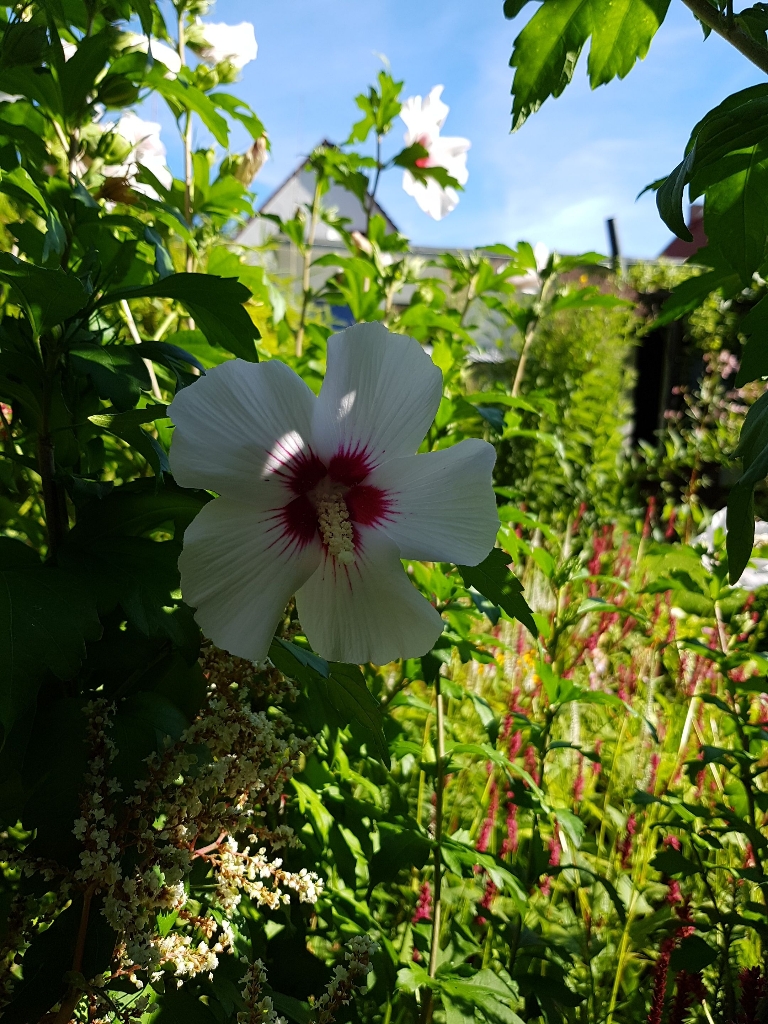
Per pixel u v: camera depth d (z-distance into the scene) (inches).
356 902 16.4
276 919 15.8
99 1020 9.9
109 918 9.3
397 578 9.4
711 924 16.6
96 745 9.8
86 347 11.6
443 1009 17.0
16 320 11.4
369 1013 16.4
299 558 9.4
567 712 25.8
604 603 19.9
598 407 78.5
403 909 19.7
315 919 17.6
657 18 12.6
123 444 18.3
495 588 12.0
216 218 23.7
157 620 10.4
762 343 11.1
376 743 12.1
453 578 17.0
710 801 22.8
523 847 22.4
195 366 12.5
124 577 10.4
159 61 15.0
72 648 9.3
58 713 10.4
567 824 17.1
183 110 19.9
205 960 10.4
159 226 21.5
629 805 23.9
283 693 12.9
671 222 10.6
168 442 14.0
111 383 11.4
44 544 18.4
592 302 26.6
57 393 11.6
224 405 8.9
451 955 17.0
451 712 28.9
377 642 9.5
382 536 9.7
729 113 10.1
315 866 16.7
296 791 16.3
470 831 22.0
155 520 11.4
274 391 9.2
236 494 9.0
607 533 46.1
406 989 14.0
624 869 22.1
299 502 9.5
